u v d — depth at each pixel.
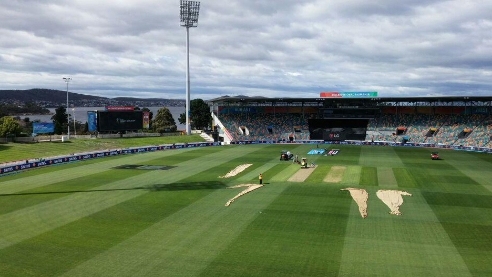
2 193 51.09
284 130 129.75
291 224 38.12
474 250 31.75
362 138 125.50
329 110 129.75
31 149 90.19
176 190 52.91
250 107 139.50
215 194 50.53
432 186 55.41
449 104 127.00
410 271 27.95
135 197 48.94
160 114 165.25
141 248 32.06
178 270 28.06
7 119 100.94
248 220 39.38
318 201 46.78
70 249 31.92
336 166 73.00
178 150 102.25
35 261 29.67
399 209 43.50
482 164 75.94
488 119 119.31
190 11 125.75
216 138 127.44
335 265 28.88
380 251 31.50
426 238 34.44
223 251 31.42
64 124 160.38
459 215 41.28
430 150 100.62
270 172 66.94
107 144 106.44
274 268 28.34
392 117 130.25
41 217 40.53
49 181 59.28
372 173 65.50
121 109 116.94
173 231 36.12
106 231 36.19
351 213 41.84
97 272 27.77
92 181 59.22
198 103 164.75
